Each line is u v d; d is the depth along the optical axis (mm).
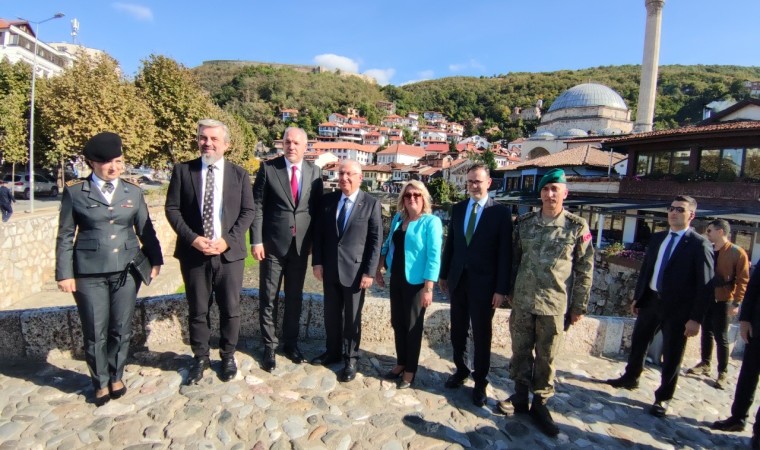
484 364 3564
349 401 3461
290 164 3969
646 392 4145
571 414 3580
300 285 4078
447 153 74562
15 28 43562
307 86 133750
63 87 22297
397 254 3879
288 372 3861
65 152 22281
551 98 113750
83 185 3273
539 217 3451
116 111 22672
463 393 3750
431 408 3459
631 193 19250
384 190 72812
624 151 21828
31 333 3990
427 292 3611
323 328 4777
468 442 3039
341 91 138500
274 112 117312
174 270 11703
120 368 3338
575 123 49500
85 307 3209
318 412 3264
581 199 20328
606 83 103250
